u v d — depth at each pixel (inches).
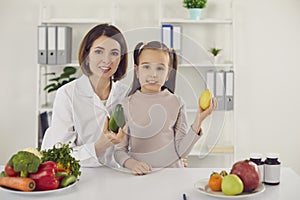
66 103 83.4
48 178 67.5
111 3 157.8
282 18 158.9
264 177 74.3
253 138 161.2
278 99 160.7
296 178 78.5
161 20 150.4
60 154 72.4
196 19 150.0
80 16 158.6
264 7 158.6
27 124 160.9
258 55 159.5
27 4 158.1
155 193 68.8
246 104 160.6
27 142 161.2
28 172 68.0
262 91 160.4
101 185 72.7
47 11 158.2
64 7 158.2
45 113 151.4
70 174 72.2
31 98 160.2
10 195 67.4
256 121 160.9
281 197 67.6
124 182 74.4
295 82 160.4
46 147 87.2
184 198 65.6
